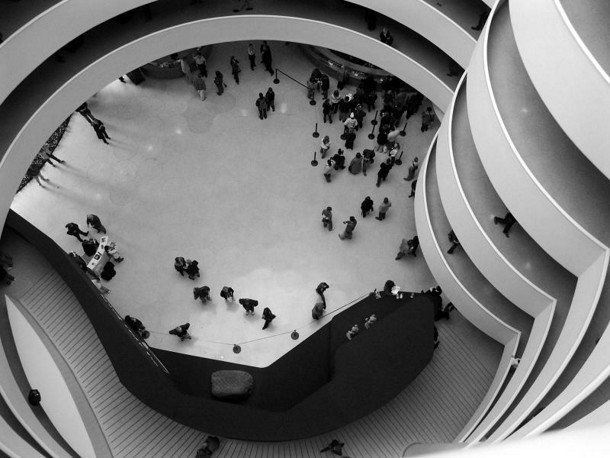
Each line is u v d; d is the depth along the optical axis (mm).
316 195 20141
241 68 23578
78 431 12656
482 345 16250
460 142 13750
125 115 22047
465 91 13859
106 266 17875
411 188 20219
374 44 19062
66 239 19016
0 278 15250
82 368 14234
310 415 12828
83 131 21500
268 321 17078
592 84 7719
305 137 21656
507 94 11359
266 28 20109
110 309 14961
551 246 10828
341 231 19266
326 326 17328
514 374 12688
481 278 14797
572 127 8516
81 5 15062
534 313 13039
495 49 11805
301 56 24047
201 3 19719
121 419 13555
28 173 20078
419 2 15938
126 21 18922
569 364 10141
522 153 10727
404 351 13734
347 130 20953
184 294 17922
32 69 14852
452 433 14117
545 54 8562
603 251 9867
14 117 16016
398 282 18328
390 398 13008
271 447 13539
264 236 19172
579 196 10359
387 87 22141
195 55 22484
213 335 17234
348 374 13453
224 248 18891
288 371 16234
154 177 20484
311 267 18547
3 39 14328
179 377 16203
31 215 19422
